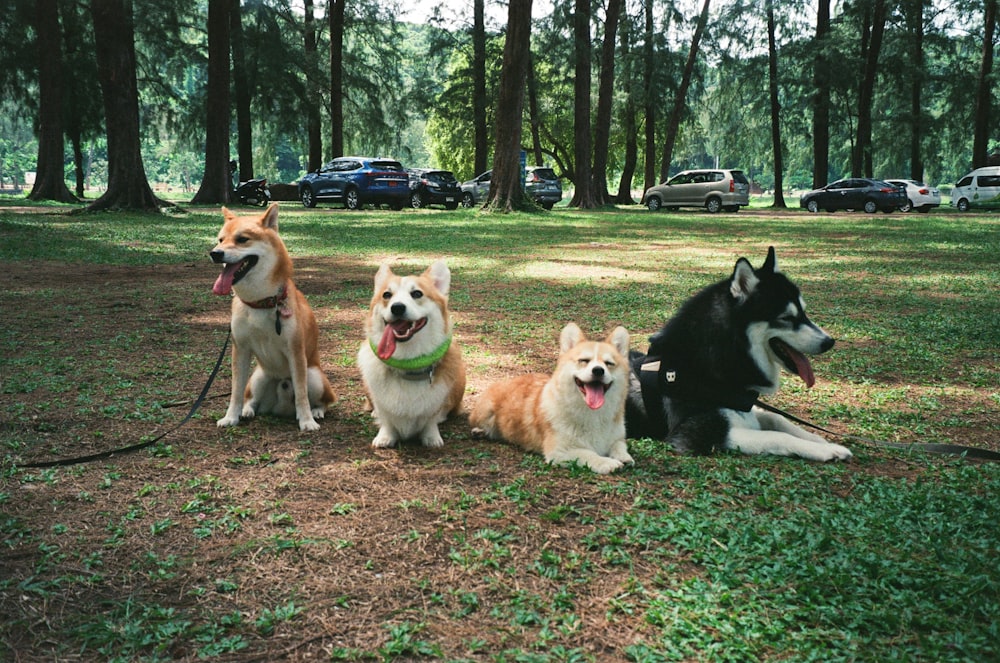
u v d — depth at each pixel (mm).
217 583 2789
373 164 31109
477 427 4836
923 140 46781
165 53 41688
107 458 4125
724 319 4441
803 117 45594
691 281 11680
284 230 19531
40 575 2828
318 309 9297
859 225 24750
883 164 55062
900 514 3400
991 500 3545
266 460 4172
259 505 3521
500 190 28156
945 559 2965
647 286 11188
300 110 41625
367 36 45312
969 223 25719
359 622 2559
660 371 4652
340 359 6820
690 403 4566
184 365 6363
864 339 7855
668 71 43375
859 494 3758
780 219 28391
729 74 46750
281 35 40438
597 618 2598
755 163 63812
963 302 10133
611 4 35625
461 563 2957
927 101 48500
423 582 2801
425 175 34969
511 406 4594
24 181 105000
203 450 4324
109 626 2486
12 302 8984
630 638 2482
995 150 54188
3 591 2705
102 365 6273
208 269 12414
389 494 3697
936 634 2455
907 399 5688
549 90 47312
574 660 2322
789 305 4312
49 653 2373
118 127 22781
